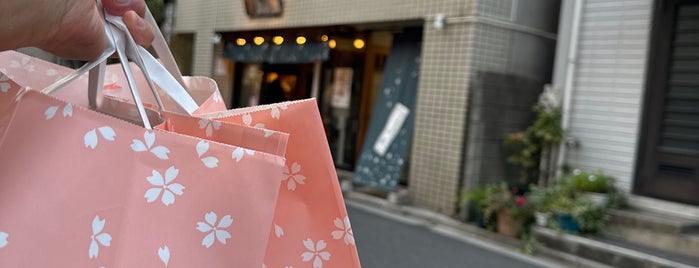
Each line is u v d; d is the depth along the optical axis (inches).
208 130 34.6
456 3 301.9
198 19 507.5
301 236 41.2
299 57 409.7
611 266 235.1
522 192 317.7
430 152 313.9
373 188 366.3
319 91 440.1
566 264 243.0
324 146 39.4
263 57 443.5
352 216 294.5
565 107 296.0
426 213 305.4
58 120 27.2
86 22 29.9
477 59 299.3
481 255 242.5
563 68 298.2
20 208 26.2
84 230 28.1
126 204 29.5
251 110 38.4
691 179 259.6
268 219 32.7
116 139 29.1
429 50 315.0
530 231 260.7
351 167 412.5
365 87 403.9
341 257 41.2
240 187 32.3
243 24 455.2
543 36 327.6
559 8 336.2
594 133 288.4
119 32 33.4
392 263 215.6
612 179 275.7
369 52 401.4
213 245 31.8
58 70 42.1
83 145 28.0
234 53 476.7
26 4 26.7
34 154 26.5
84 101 41.7
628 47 278.1
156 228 30.4
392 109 346.0
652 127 271.3
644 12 272.8
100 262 28.6
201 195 31.6
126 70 32.7
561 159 295.9
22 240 26.3
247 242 32.4
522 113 317.1
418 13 319.6
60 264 27.4
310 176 40.3
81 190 28.0
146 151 30.1
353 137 412.8
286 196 41.0
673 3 263.7
